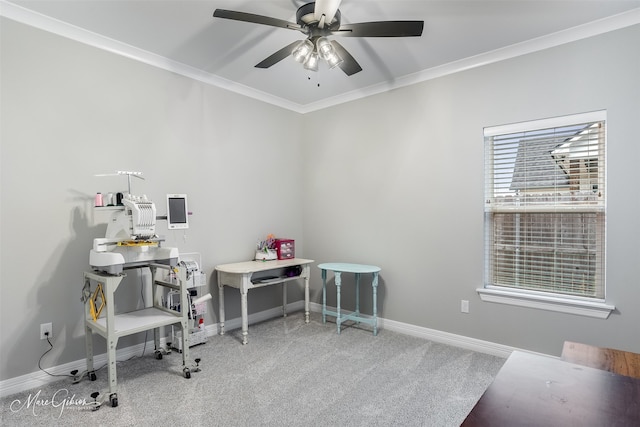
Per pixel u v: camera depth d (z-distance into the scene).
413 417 1.96
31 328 2.29
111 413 1.99
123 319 2.38
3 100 2.19
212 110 3.34
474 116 2.94
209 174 3.32
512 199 2.82
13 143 2.23
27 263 2.29
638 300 2.27
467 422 0.85
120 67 2.71
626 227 2.31
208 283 3.32
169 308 2.82
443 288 3.12
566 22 2.37
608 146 2.36
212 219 3.35
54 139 2.39
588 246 2.50
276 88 3.63
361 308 3.71
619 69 2.32
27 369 2.27
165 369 2.57
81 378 2.40
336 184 3.92
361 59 2.93
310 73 3.24
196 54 2.87
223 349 2.95
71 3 2.16
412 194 3.32
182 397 2.17
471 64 2.93
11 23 2.21
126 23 2.40
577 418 0.86
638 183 2.27
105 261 2.13
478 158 2.92
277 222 3.98
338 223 3.91
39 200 2.33
